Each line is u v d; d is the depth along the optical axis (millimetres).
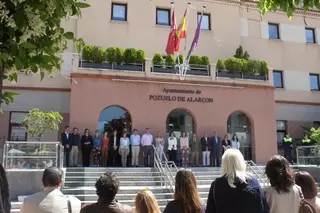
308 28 26016
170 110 18453
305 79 24891
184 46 21953
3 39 2387
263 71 20391
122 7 21812
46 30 2707
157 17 22375
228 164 3330
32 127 14938
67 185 13039
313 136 17531
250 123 20031
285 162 3516
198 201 3281
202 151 17672
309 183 3607
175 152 17250
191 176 3350
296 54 25047
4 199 2184
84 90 17438
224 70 19906
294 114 24094
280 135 23594
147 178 14148
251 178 3316
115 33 21172
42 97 19453
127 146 16344
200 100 18984
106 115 17969
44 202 3455
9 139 18625
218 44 22875
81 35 20562
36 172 12188
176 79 18672
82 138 16062
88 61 17891
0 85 2363
